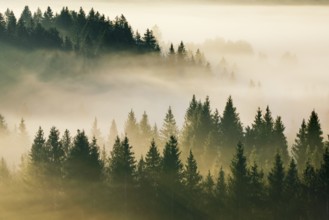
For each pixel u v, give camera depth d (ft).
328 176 299.79
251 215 296.92
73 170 307.58
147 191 304.50
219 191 300.81
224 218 297.94
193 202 300.61
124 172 304.71
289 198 296.92
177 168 305.12
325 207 296.71
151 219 302.04
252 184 297.74
